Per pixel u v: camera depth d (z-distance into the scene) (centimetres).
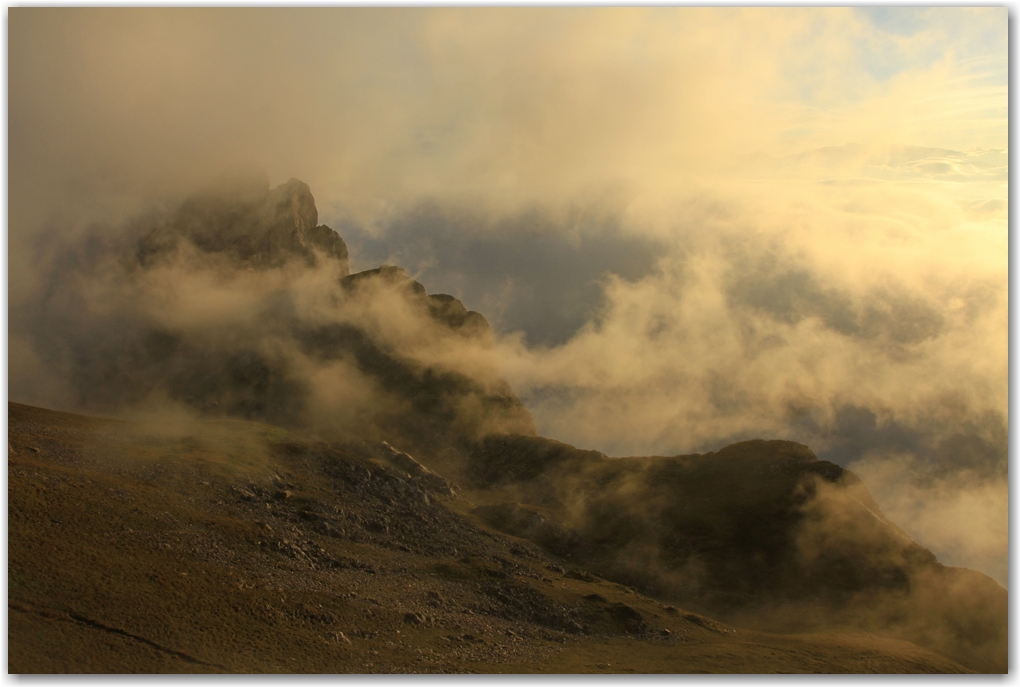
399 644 7212
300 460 13112
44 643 5597
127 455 10581
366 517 11662
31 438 9881
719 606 13462
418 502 13575
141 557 7419
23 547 6750
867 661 8956
